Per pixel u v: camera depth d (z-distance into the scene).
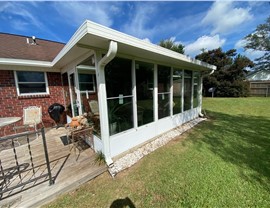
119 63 3.03
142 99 3.68
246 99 12.62
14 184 2.15
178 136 4.50
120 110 3.14
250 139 4.00
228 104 10.23
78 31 2.08
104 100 2.70
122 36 2.28
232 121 5.95
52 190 2.05
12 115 4.62
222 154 3.20
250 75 21.66
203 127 5.29
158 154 3.32
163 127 4.52
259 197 1.95
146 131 3.84
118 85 3.04
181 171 2.61
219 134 4.48
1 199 1.88
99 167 2.63
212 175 2.46
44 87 5.29
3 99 4.45
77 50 2.76
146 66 3.70
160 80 4.31
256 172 2.51
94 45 2.44
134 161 3.01
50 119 5.41
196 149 3.51
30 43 6.62
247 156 3.08
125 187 2.23
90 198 2.02
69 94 4.99
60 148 3.42
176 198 1.99
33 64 4.46
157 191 2.13
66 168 2.59
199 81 6.77
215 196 1.99
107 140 2.81
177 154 3.29
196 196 2.01
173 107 5.02
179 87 5.29
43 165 2.67
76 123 3.16
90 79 3.06
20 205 1.81
